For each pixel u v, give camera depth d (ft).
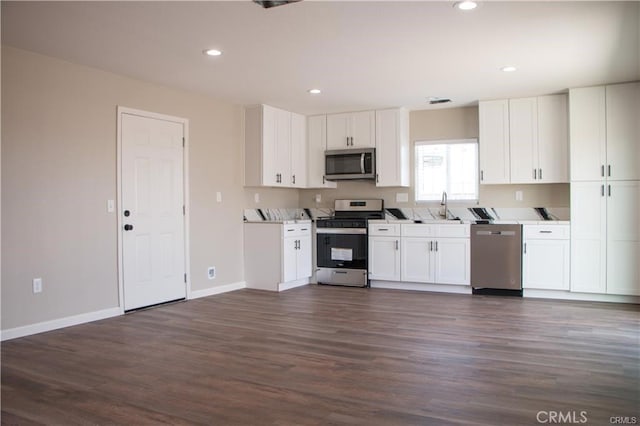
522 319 14.30
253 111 19.85
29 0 9.53
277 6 9.98
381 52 13.00
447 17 10.63
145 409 8.14
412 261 19.38
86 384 9.28
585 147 16.81
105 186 14.65
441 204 20.67
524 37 11.91
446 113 20.54
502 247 17.95
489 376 9.51
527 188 19.20
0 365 10.34
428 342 11.94
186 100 17.46
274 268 19.53
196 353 11.18
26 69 12.66
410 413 7.86
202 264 18.17
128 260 15.34
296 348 11.53
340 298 17.87
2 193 12.14
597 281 16.75
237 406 8.22
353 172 20.92
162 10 10.11
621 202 16.44
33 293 12.80
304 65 14.17
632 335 12.41
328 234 20.97
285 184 20.88
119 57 13.29
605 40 12.15
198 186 17.95
